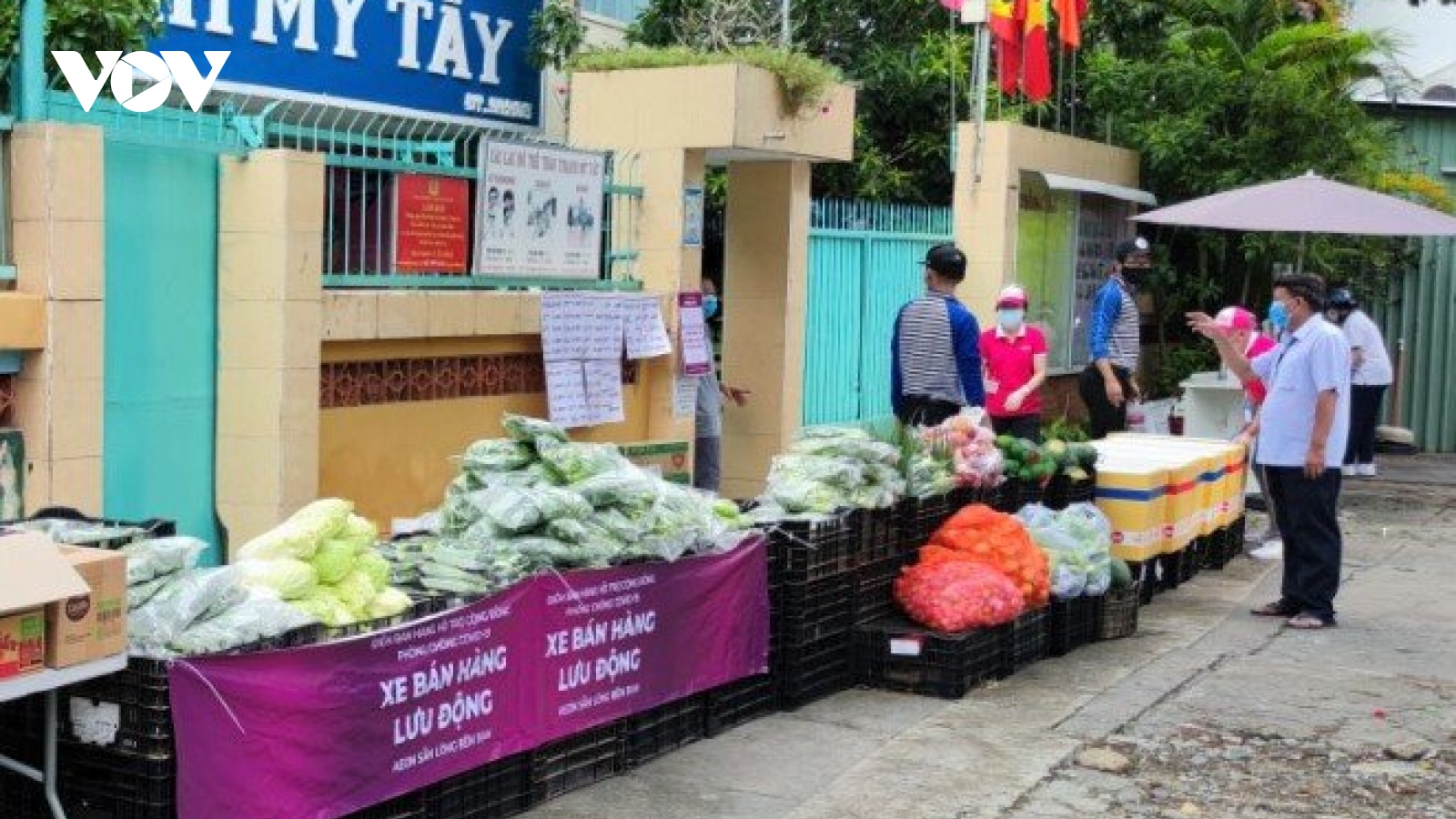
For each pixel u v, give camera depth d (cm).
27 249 613
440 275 843
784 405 1138
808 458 724
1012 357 1070
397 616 486
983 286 1412
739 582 645
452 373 851
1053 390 1584
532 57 1387
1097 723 685
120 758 424
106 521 493
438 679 496
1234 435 1348
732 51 1027
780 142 1035
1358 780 622
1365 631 885
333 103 1196
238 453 721
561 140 1438
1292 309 892
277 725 441
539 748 549
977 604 722
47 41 726
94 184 627
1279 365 898
